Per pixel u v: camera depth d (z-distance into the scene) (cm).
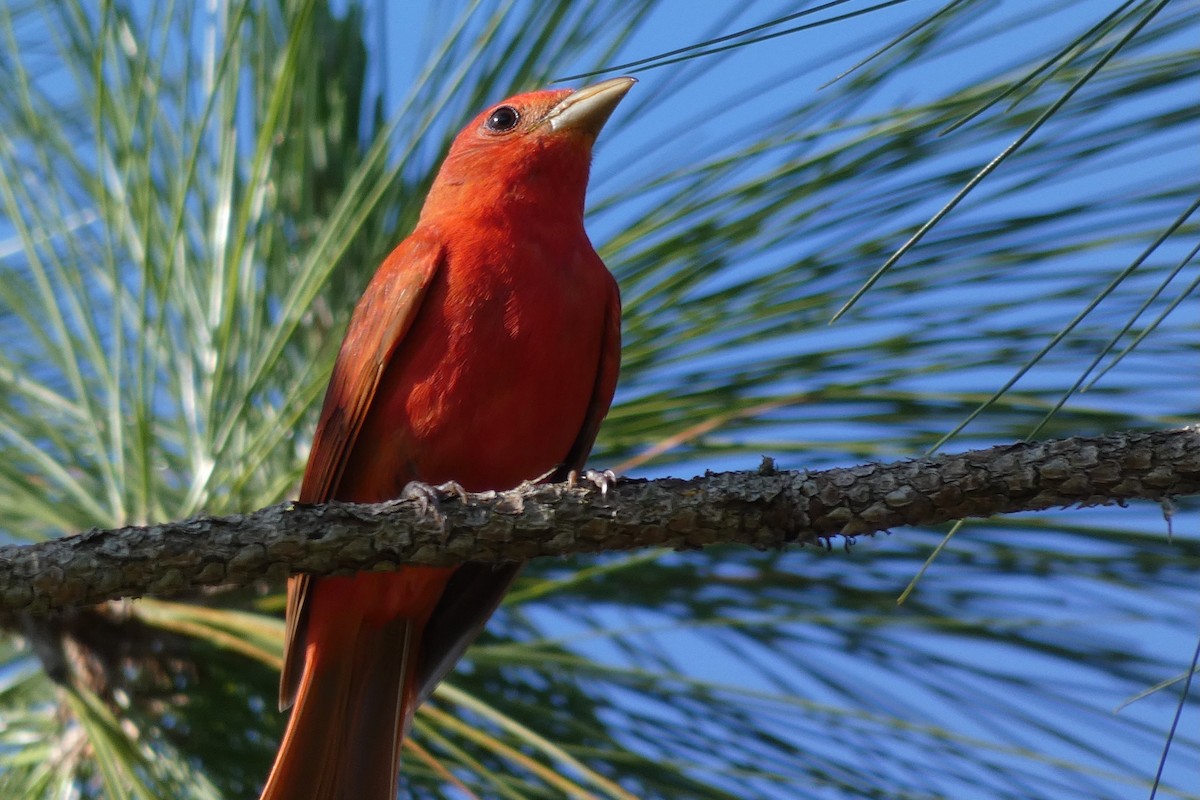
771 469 666
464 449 854
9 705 826
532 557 684
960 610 823
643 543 670
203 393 843
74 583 628
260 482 866
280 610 835
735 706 813
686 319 841
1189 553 775
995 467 615
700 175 831
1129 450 599
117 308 822
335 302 941
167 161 897
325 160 948
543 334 845
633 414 851
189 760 789
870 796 770
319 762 824
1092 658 798
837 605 838
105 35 821
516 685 848
